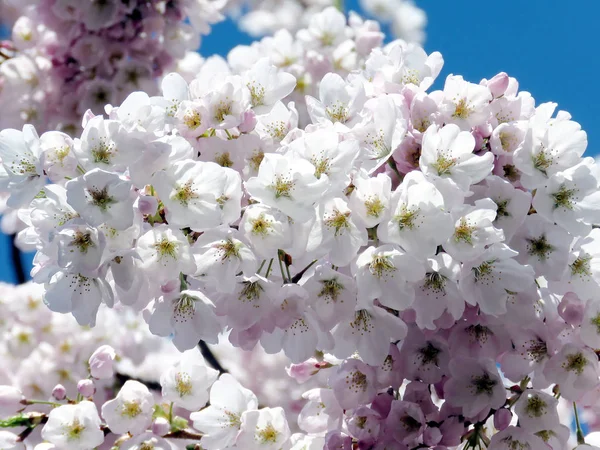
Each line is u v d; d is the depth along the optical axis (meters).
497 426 0.40
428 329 0.40
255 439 0.42
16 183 0.37
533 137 0.40
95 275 0.35
